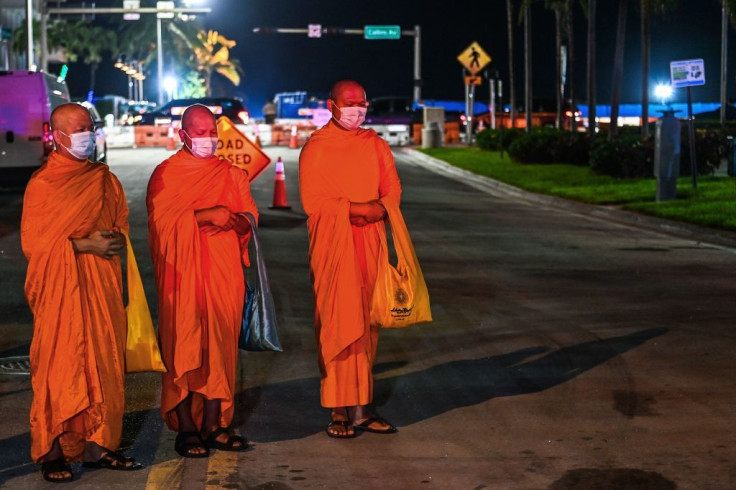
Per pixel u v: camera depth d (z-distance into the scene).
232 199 6.12
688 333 9.44
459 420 6.82
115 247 5.48
